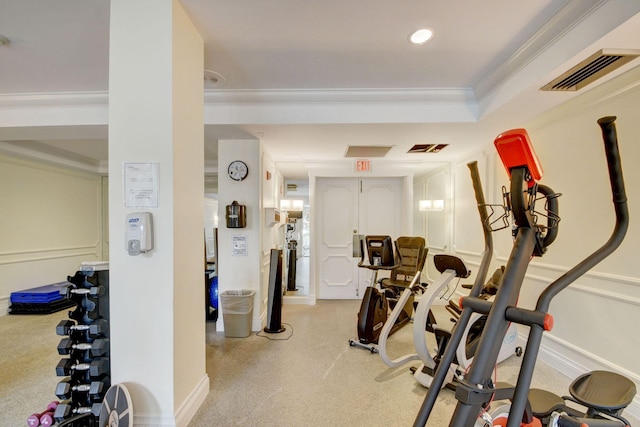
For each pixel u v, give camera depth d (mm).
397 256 3498
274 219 4078
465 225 4547
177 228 1804
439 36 2104
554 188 2807
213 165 6082
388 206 5367
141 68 1753
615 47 1769
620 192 1158
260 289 3771
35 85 2852
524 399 1014
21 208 4836
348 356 2975
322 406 2162
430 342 3332
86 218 6094
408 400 2248
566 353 2639
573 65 1965
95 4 1801
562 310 2701
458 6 1811
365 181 5367
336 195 5359
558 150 2762
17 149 4559
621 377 1559
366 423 1987
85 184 6090
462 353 2281
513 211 1199
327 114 3068
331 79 2723
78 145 4738
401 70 2559
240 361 2850
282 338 3439
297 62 2438
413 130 3301
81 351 1918
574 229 2588
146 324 1760
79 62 2447
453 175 4926
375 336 3250
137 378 1761
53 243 5383
